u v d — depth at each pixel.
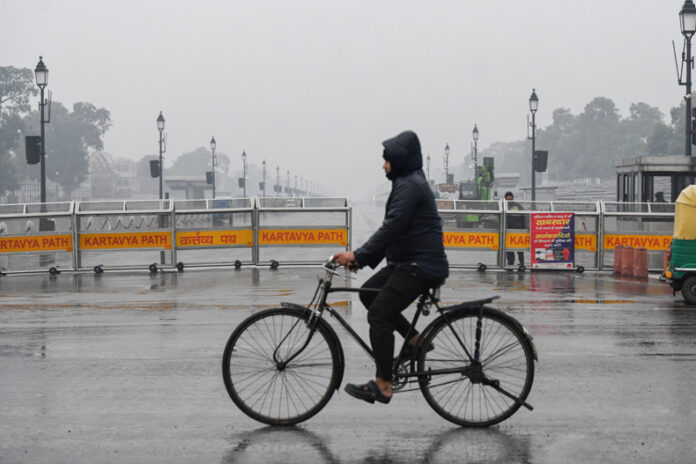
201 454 5.25
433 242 5.76
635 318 11.16
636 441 5.50
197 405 6.46
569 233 19.33
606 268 19.91
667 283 16.42
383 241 5.67
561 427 5.84
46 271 19.30
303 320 5.94
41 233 19.25
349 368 7.74
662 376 7.43
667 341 9.27
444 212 19.72
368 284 5.98
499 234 19.69
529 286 15.80
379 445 5.43
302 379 5.93
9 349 8.85
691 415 6.13
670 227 19.89
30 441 5.53
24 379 7.38
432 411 6.30
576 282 16.72
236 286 15.72
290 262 20.36
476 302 5.87
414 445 5.43
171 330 10.13
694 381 7.23
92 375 7.54
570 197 98.94
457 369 5.84
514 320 5.87
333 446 5.42
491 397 5.91
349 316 11.17
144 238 19.59
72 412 6.25
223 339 9.44
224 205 20.11
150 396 6.75
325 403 5.92
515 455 5.21
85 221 19.58
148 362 8.12
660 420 6.00
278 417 5.91
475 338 5.88
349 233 20.25
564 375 7.46
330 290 5.95
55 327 10.43
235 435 5.67
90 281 17.27
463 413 5.90
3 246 19.16
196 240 19.84
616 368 7.77
